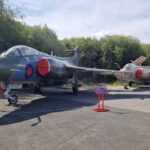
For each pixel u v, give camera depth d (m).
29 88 19.91
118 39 30.52
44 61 13.13
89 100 13.27
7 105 11.32
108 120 8.10
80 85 23.22
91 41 32.50
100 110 9.79
